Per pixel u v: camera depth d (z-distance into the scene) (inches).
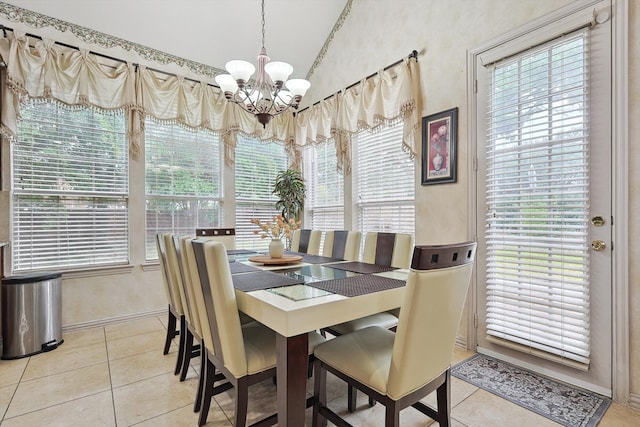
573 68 77.8
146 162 139.6
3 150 108.8
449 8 105.6
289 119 178.9
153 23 133.1
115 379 84.7
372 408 71.2
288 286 62.6
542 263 83.2
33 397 76.0
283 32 154.6
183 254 68.9
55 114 120.0
